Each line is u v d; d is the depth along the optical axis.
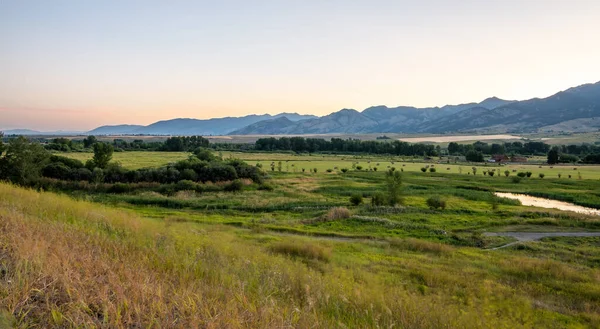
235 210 46.75
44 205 15.55
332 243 27.50
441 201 49.53
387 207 47.88
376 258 22.62
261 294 7.53
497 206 53.62
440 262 22.92
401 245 28.38
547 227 38.69
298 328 6.04
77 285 5.60
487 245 31.36
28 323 4.43
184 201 50.38
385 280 15.91
